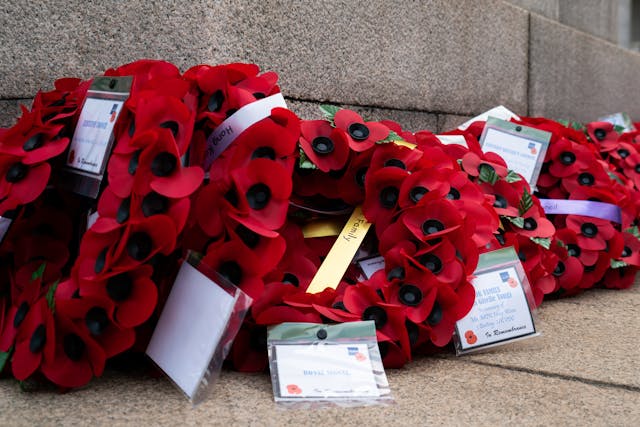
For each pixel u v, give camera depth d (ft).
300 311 7.09
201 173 6.55
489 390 6.72
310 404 6.25
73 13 9.84
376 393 6.48
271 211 7.05
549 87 20.79
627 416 6.10
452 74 16.07
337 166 7.82
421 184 7.79
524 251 9.39
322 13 12.09
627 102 27.04
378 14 13.57
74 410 6.10
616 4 26.43
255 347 7.12
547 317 9.68
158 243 6.49
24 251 7.63
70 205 7.93
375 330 7.03
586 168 11.39
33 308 6.75
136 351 7.25
